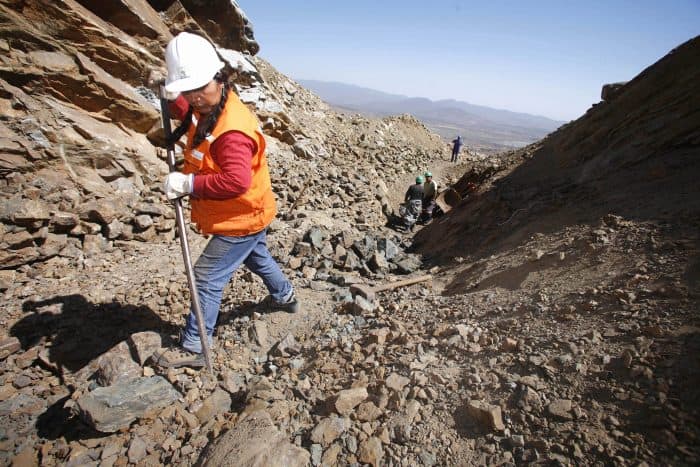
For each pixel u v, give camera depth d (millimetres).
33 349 2826
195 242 4934
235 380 2611
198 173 2326
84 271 3945
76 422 2289
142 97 6117
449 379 2178
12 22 4715
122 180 5188
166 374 2512
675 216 2846
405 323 2984
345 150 12359
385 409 2090
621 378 1790
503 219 5230
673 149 4078
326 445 1945
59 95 5102
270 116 9203
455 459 1754
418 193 8508
